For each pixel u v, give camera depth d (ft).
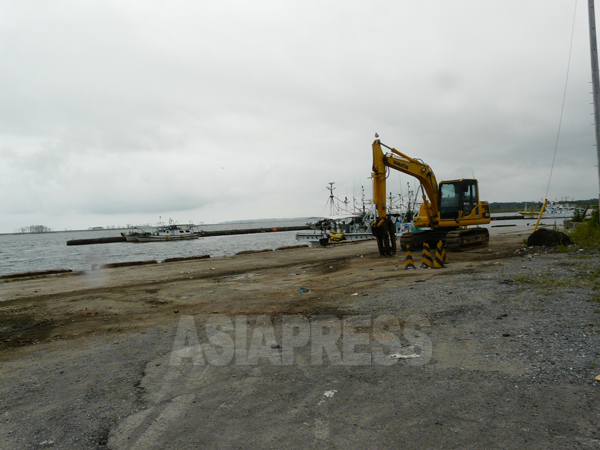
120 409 13.92
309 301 31.55
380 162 60.85
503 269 39.06
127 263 77.36
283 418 12.55
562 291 26.91
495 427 11.22
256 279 47.44
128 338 23.43
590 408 11.90
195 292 39.01
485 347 17.75
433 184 66.95
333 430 11.64
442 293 29.71
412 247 70.23
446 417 11.95
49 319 29.94
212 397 14.44
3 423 13.35
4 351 22.35
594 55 47.11
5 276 62.69
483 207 66.59
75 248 250.16
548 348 16.87
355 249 89.10
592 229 62.90
